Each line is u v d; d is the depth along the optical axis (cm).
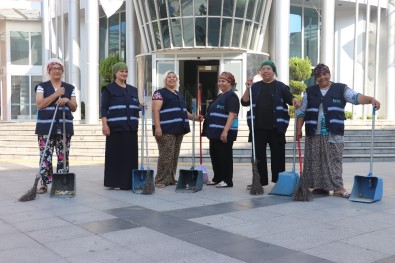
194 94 1970
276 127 668
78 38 2117
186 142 1313
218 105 706
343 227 477
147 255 388
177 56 1923
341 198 633
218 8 1820
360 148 1334
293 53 2352
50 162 664
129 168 695
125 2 2281
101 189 708
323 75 634
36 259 377
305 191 613
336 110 634
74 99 673
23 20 2719
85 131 1509
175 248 407
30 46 2767
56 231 461
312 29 2392
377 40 2155
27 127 1697
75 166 1065
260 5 1923
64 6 2422
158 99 711
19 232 457
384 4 2308
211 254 390
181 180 700
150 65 1966
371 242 423
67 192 643
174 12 1850
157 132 711
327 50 1936
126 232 458
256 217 521
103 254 390
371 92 2364
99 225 485
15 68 2747
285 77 1856
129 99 693
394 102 2311
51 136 658
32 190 620
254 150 668
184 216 526
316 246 412
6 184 766
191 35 1853
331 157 645
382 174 934
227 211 552
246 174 904
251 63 1911
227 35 1858
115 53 2270
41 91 650
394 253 392
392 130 1584
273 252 395
